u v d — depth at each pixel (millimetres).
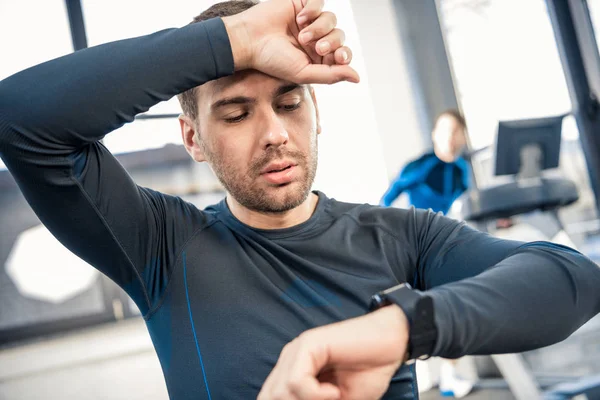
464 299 471
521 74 3916
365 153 4137
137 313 3861
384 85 4387
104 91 649
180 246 806
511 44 3951
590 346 2965
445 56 4355
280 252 807
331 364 383
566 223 3539
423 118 4441
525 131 2764
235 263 795
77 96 639
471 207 2725
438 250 811
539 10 3754
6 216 3732
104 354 3461
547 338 516
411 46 4508
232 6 844
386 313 415
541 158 2832
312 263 803
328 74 730
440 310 437
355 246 835
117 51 673
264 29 720
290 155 756
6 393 3186
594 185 3551
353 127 4145
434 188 2986
